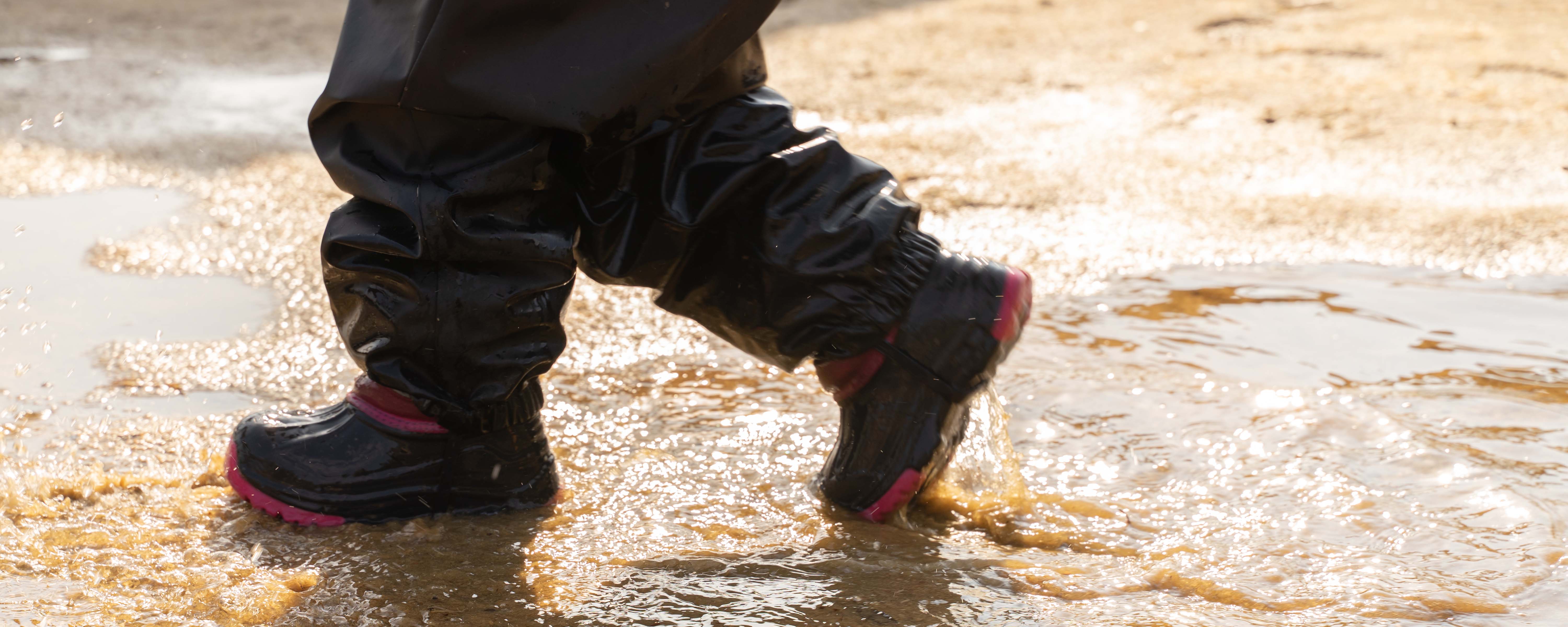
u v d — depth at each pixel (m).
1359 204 4.40
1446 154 5.12
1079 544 2.02
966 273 2.05
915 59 7.41
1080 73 6.94
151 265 3.64
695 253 2.04
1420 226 4.09
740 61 2.00
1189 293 3.42
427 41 1.79
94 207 4.29
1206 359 2.88
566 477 2.28
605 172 1.99
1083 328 3.12
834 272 1.99
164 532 2.02
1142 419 2.52
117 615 1.74
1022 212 4.37
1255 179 4.80
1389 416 2.51
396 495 2.06
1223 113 5.96
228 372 2.82
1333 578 1.87
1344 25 8.20
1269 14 8.72
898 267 2.03
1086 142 5.44
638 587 1.86
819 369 2.14
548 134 1.90
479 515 2.11
